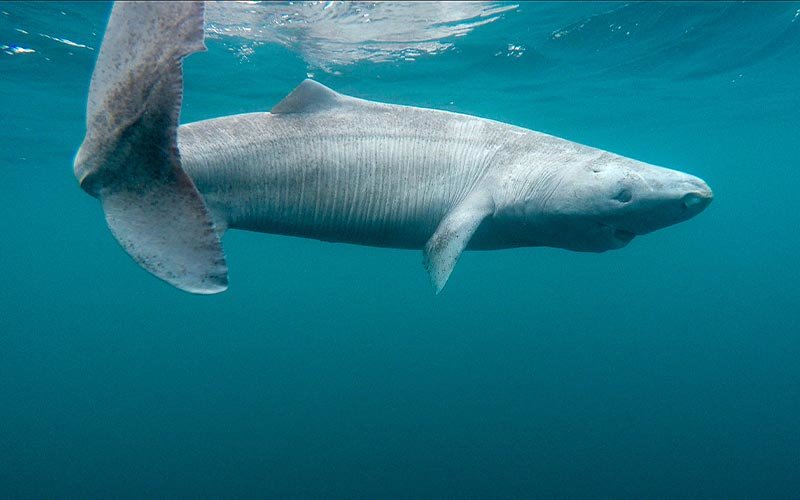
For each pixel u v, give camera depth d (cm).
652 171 439
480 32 1433
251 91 1905
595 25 1434
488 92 2061
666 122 2845
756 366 2889
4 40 1333
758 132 3266
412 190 462
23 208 5306
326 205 447
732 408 2097
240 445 1889
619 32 1488
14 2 1129
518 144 488
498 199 472
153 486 1617
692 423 1934
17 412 2638
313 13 1239
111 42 306
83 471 1759
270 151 428
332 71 1716
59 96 1788
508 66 1728
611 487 1449
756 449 1678
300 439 1897
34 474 1748
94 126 312
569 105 2353
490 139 487
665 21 1427
